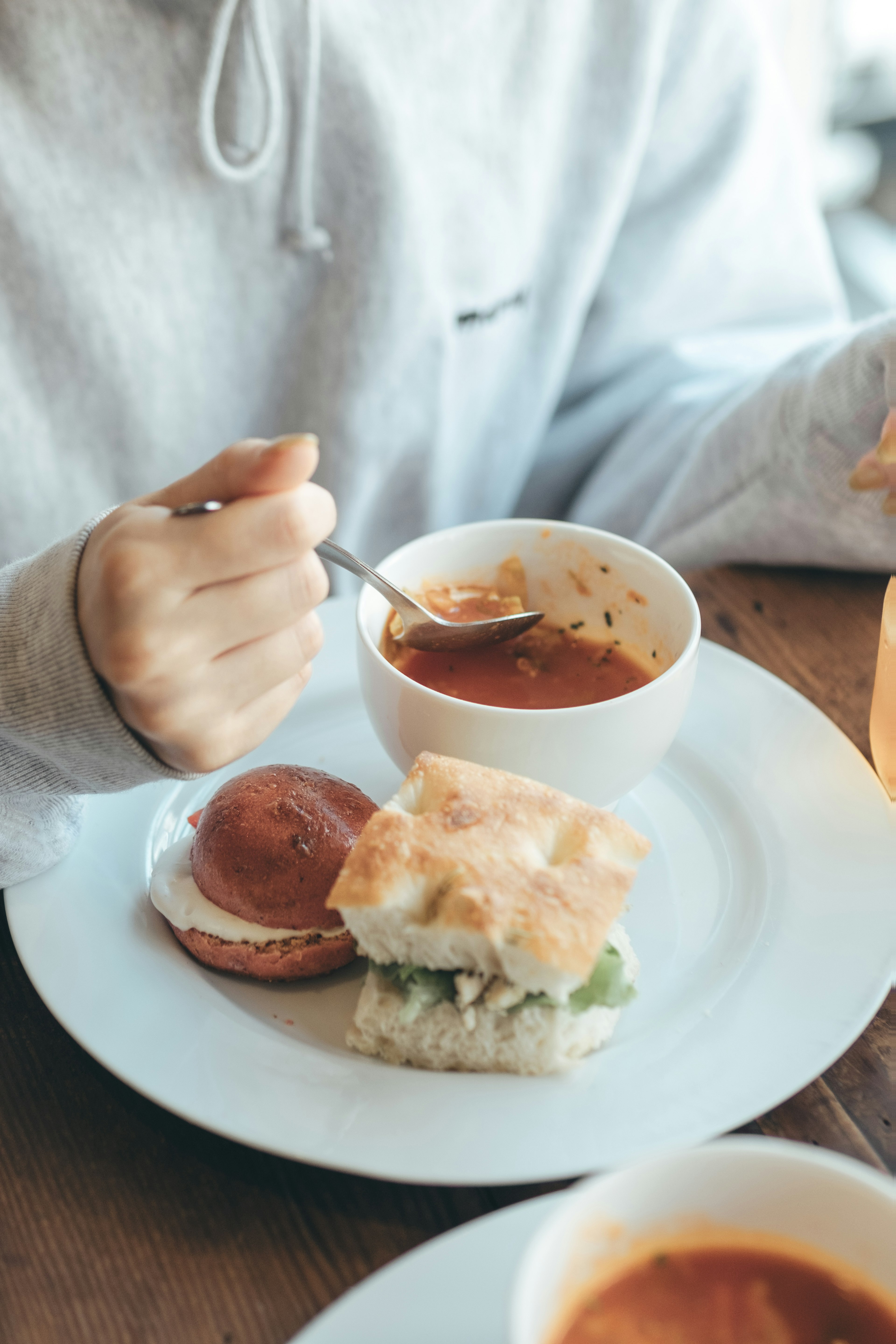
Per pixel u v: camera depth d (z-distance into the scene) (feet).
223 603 1.12
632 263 2.52
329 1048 1.15
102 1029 1.12
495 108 2.06
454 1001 1.12
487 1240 0.94
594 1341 0.88
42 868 1.26
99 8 1.68
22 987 1.22
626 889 1.11
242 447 1.11
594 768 1.28
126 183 1.79
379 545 2.39
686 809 1.41
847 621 1.68
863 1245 0.89
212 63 1.72
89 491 1.95
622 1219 0.89
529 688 1.47
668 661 1.46
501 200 2.13
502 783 1.19
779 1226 0.91
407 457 2.25
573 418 2.66
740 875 1.33
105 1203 1.05
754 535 1.81
